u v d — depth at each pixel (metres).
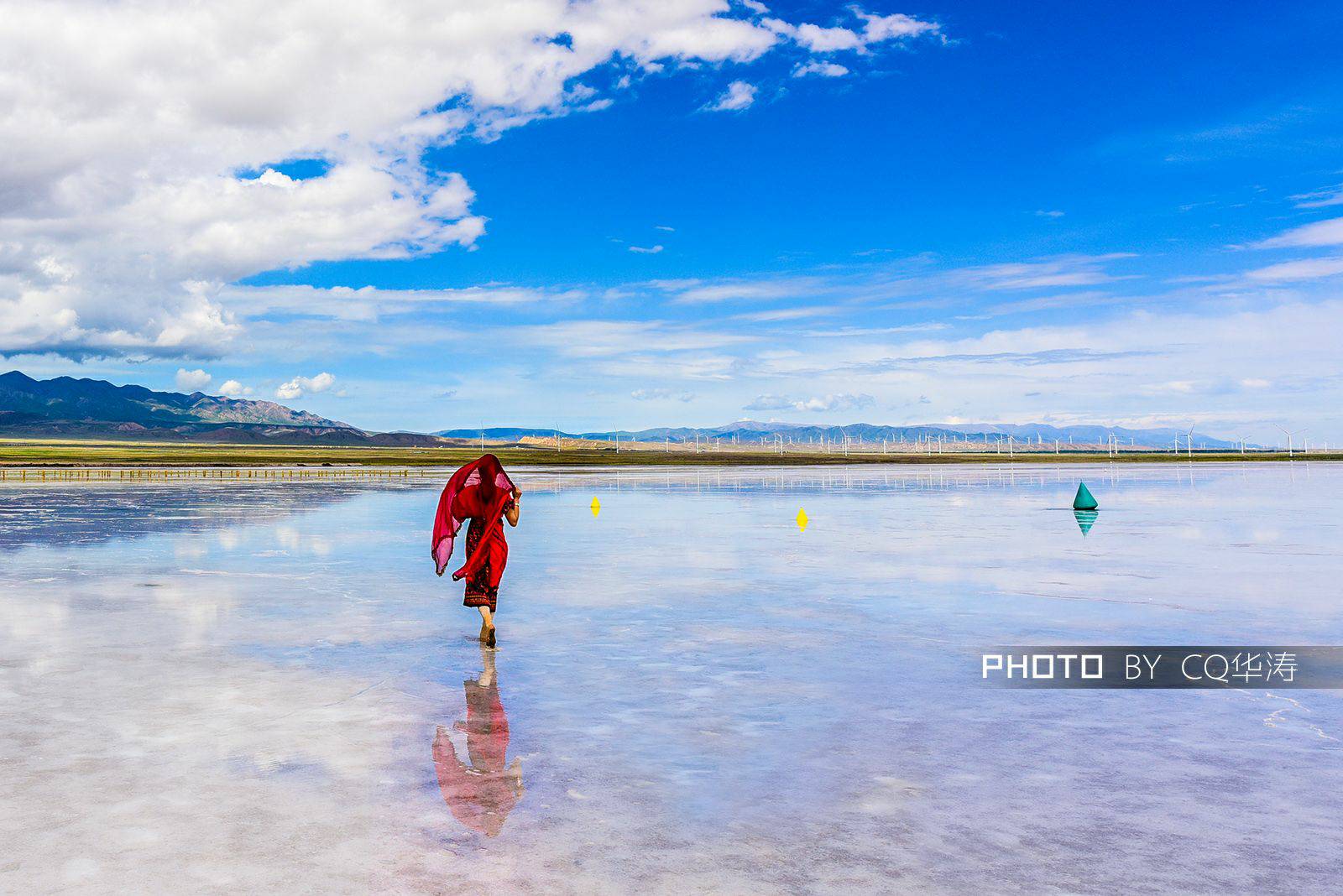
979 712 6.75
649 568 15.12
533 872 4.10
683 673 8.02
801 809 4.86
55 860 4.22
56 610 11.16
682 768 5.52
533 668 8.21
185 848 4.35
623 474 80.25
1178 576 13.91
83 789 5.14
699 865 4.17
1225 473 77.50
